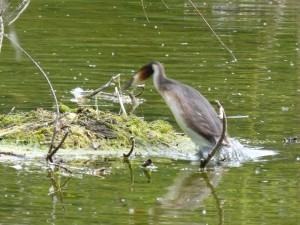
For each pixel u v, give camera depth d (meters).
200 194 11.16
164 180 11.77
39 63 18.48
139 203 10.71
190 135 13.26
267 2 27.55
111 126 13.72
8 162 12.37
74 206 10.52
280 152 13.13
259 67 19.02
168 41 21.34
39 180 11.55
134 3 26.78
